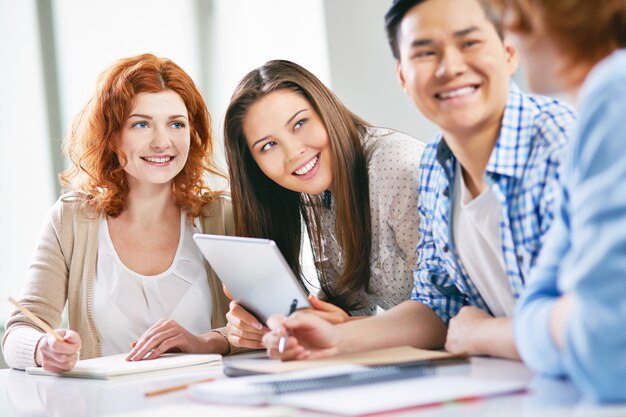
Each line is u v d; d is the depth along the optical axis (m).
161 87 2.35
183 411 1.00
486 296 1.56
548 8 0.92
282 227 2.28
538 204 1.34
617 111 0.83
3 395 1.51
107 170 2.40
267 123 2.07
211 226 2.48
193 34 4.29
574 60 0.94
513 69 1.32
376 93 4.42
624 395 0.84
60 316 2.37
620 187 0.82
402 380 1.10
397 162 2.01
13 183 3.93
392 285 2.08
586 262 0.83
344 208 2.09
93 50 4.09
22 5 3.99
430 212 1.65
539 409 0.87
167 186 2.45
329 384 1.07
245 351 2.08
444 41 1.25
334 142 2.08
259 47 4.38
